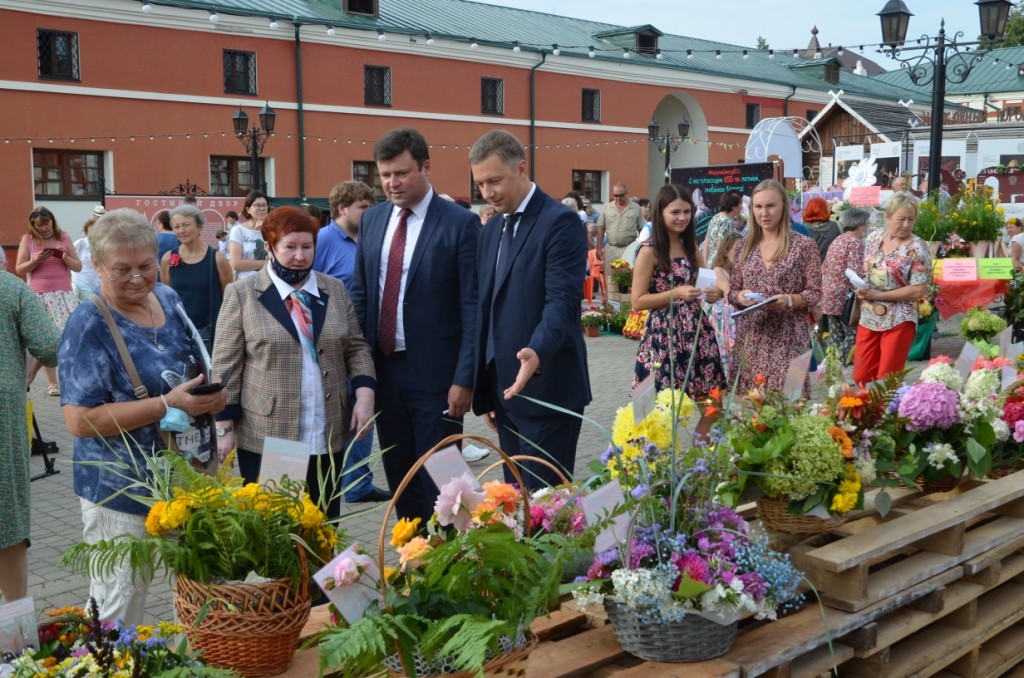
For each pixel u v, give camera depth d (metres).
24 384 3.74
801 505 3.18
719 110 39.47
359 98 28.73
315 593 2.62
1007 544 3.58
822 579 2.99
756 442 3.25
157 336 3.29
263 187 26.58
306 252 3.84
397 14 31.30
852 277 6.78
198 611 2.37
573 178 35.19
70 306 10.89
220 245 17.28
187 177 25.47
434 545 2.44
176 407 3.15
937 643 3.32
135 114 24.48
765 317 5.62
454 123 31.11
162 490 2.61
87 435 3.14
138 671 2.14
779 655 2.67
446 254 4.41
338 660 2.02
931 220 11.28
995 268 8.45
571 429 4.14
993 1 13.46
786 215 5.69
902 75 53.41
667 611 2.53
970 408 3.89
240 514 2.39
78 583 4.84
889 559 3.48
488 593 2.29
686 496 2.82
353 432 4.07
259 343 3.79
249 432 3.85
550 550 2.34
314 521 2.46
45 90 23.03
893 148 23.08
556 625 2.91
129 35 24.20
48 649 2.30
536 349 3.79
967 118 38.50
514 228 4.16
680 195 5.52
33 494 6.55
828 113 29.67
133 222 3.18
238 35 26.12
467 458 7.13
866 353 6.89
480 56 31.42
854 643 2.96
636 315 14.52
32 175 23.05
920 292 6.64
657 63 36.78
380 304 4.52
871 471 3.31
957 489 3.94
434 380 4.46
